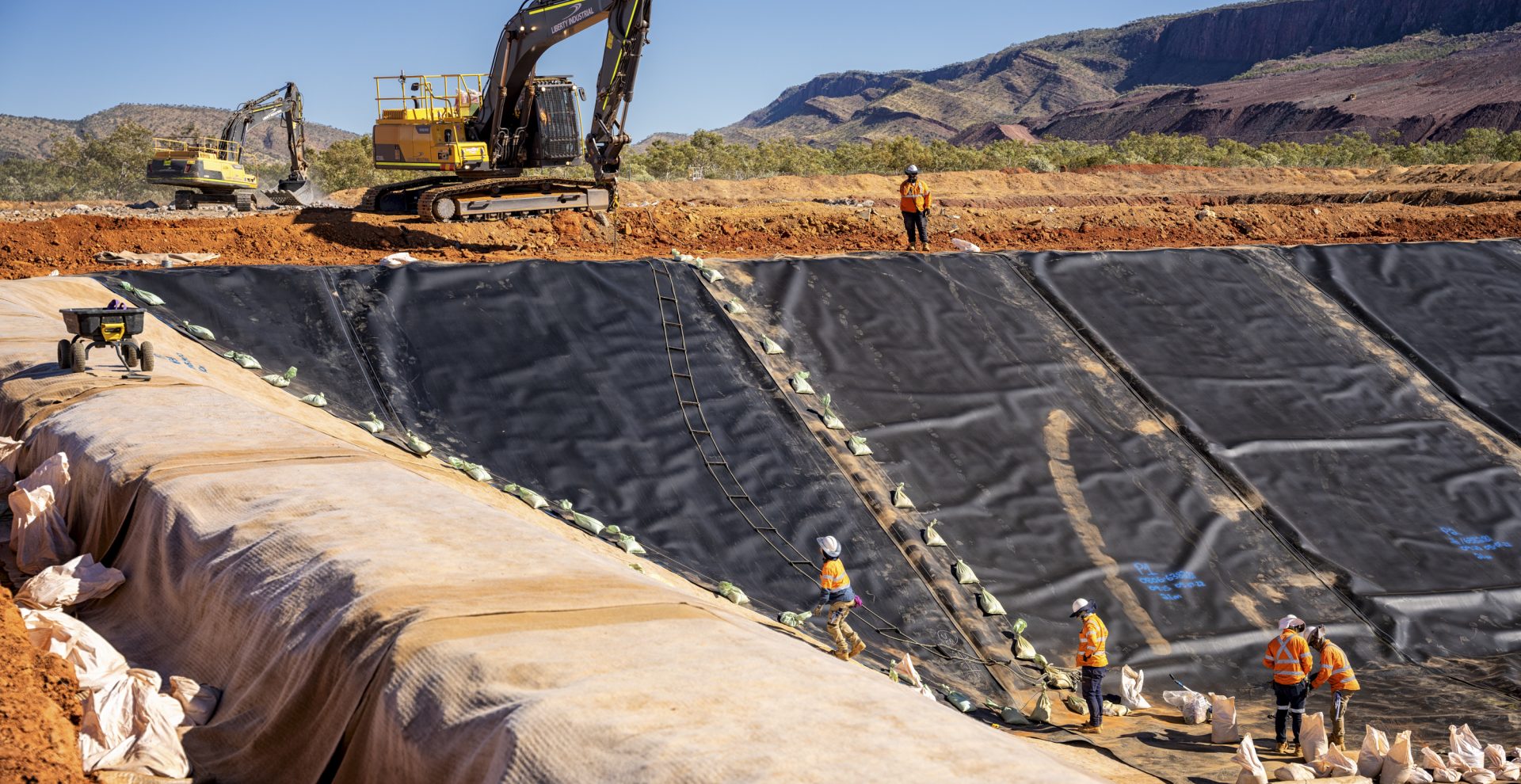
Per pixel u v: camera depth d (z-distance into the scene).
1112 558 14.62
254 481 7.68
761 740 4.25
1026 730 11.27
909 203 22.75
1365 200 46.50
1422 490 17.03
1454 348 20.67
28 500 7.82
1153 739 11.28
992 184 54.19
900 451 15.69
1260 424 17.75
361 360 15.16
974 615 13.20
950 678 12.16
